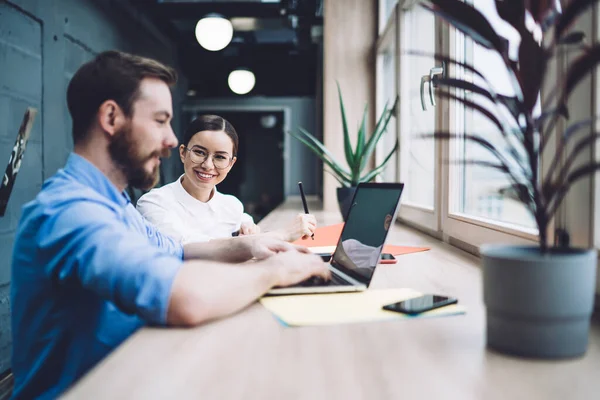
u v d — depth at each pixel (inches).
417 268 42.6
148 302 25.2
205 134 66.2
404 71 97.0
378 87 124.3
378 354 21.0
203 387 17.6
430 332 24.1
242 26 246.8
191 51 297.0
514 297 20.2
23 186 119.6
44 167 132.0
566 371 18.9
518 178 22.1
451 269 42.1
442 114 63.8
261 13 224.4
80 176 32.2
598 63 19.5
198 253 47.1
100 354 31.4
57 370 31.3
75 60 156.9
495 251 21.7
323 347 22.1
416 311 26.9
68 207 28.8
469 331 24.2
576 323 20.1
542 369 19.1
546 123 33.4
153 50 249.3
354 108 128.3
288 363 20.1
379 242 36.0
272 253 43.0
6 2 112.9
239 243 46.4
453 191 59.9
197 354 21.2
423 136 23.8
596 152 28.5
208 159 66.4
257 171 407.5
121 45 202.5
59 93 143.3
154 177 36.1
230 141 67.8
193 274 26.6
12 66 115.2
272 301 30.6
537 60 21.0
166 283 25.5
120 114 32.9
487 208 52.9
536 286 19.8
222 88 316.5
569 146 30.7
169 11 227.8
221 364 20.0
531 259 19.8
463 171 60.2
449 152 59.9
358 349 21.7
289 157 326.3
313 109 324.2
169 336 23.9
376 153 125.8
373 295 32.0
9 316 110.0
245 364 19.9
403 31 96.2
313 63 300.4
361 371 19.1
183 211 68.3
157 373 19.0
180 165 304.8
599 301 28.5
